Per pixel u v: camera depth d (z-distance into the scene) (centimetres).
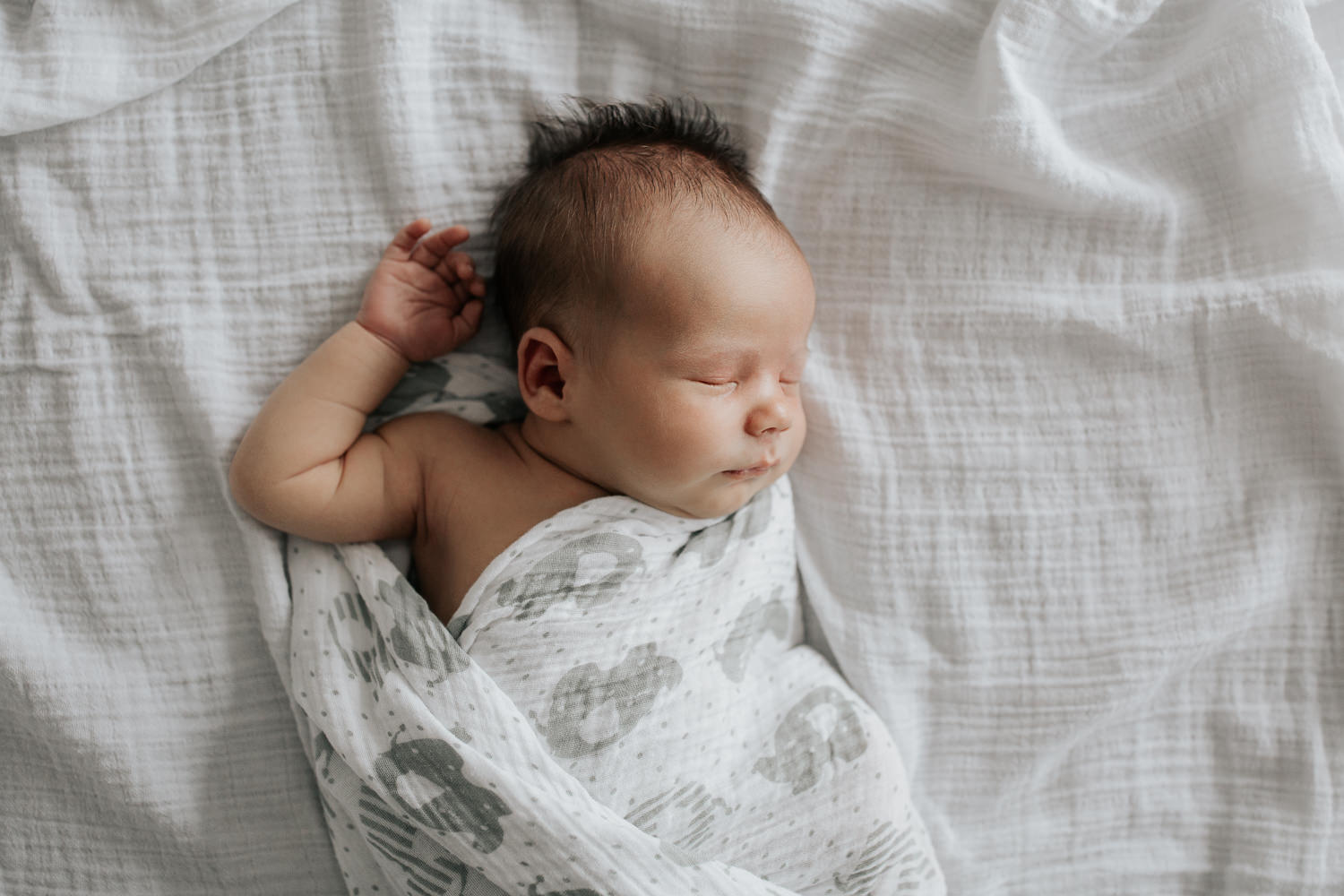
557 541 97
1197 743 113
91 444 100
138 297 99
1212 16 104
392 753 92
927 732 112
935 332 108
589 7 103
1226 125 104
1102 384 108
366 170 101
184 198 99
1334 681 111
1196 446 108
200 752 104
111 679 102
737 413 92
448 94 101
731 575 102
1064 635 110
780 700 104
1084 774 113
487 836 90
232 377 101
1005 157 101
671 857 90
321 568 100
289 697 103
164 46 96
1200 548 109
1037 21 101
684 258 90
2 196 97
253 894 107
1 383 99
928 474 108
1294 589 110
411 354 101
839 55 104
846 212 107
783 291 92
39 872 105
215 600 103
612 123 99
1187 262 107
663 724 97
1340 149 101
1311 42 100
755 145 106
